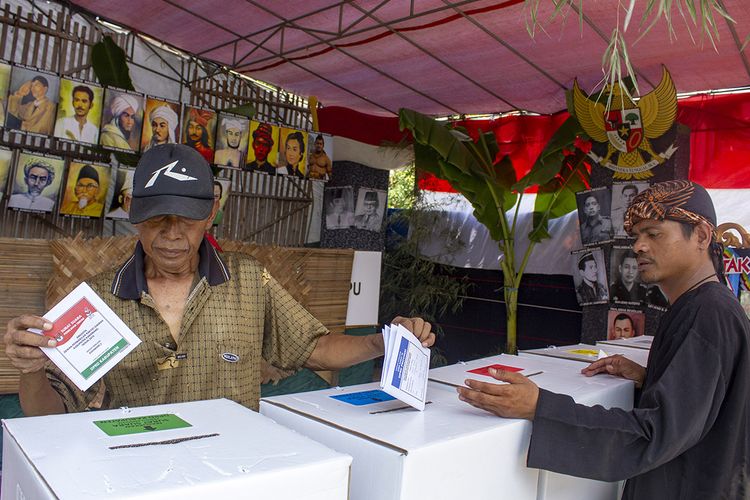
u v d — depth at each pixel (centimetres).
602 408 116
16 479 82
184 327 129
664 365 125
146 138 470
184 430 90
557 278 562
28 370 105
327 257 409
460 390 115
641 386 159
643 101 415
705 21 125
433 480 93
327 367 150
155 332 128
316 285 404
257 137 520
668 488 129
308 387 388
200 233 126
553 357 188
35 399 121
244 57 544
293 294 383
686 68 430
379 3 411
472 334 625
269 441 85
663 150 423
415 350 121
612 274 463
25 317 102
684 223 135
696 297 129
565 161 510
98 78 466
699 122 460
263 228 596
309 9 441
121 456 77
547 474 119
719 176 452
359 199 609
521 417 112
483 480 103
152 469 72
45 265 280
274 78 589
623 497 141
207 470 72
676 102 404
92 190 474
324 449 82
